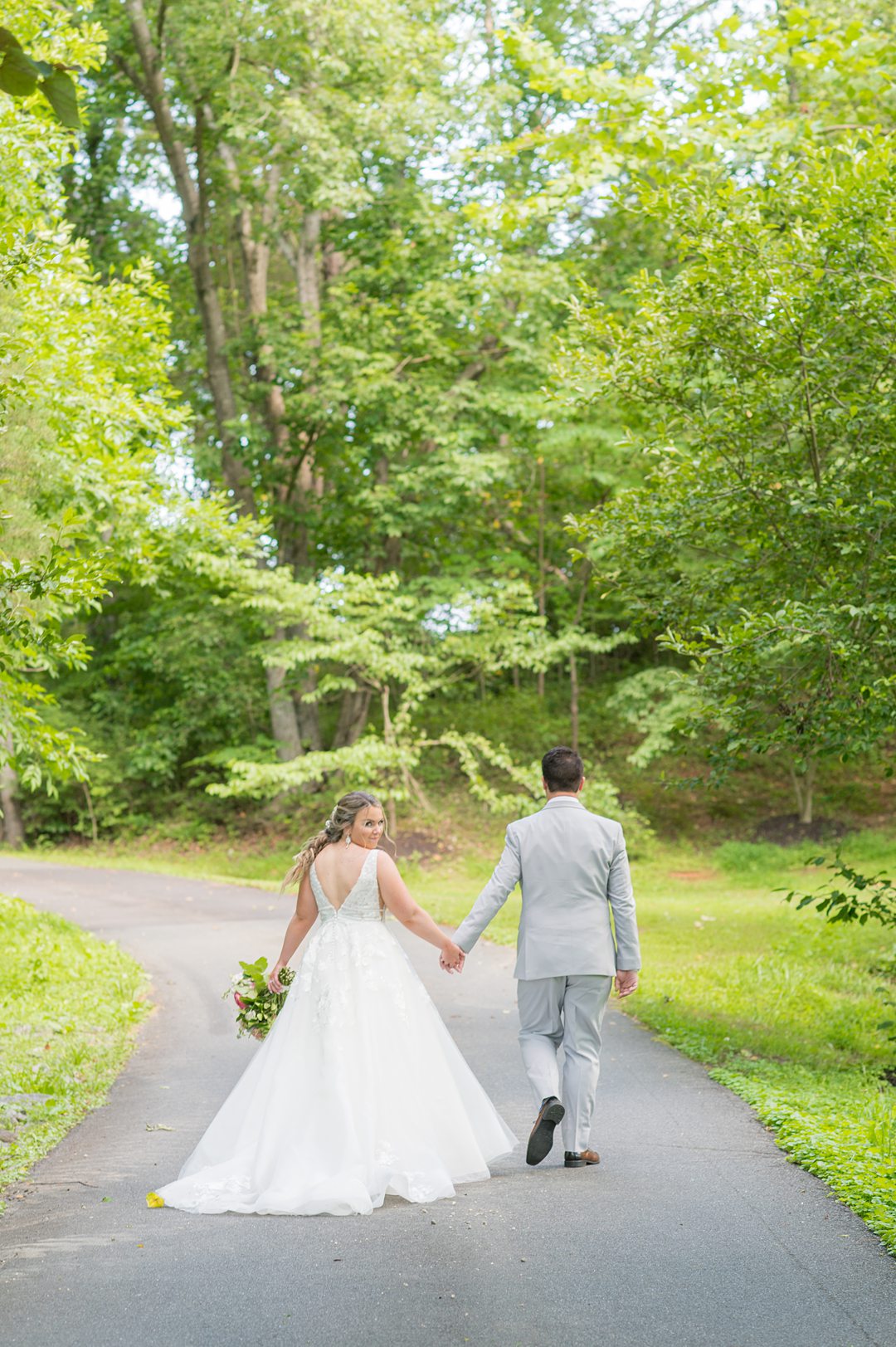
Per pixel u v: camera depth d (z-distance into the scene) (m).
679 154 9.88
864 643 7.61
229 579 22.78
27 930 13.83
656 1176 5.11
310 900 5.29
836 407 8.23
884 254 7.48
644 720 24.95
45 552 7.34
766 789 28.47
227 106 23.47
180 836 29.03
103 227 28.48
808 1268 3.99
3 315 9.20
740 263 7.96
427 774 29.00
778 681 8.16
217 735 29.77
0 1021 9.01
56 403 11.55
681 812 27.77
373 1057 4.96
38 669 10.35
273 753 27.27
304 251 27.27
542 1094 5.06
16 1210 4.77
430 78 23.47
